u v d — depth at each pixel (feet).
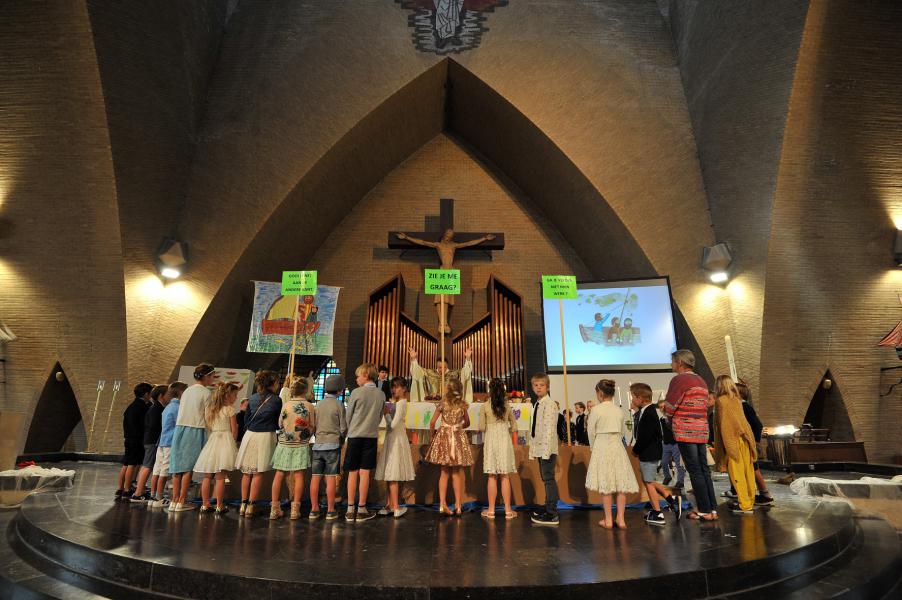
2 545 16.22
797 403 37.22
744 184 38.19
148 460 20.44
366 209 49.52
